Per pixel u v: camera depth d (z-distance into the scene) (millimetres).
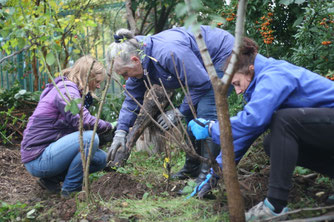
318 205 2418
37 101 5910
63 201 2896
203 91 3098
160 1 6844
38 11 2758
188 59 2969
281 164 2064
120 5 7781
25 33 2463
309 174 2941
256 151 3699
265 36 4371
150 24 8219
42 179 3227
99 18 7789
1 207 2818
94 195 2877
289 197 2586
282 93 2096
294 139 2084
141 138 4723
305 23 3861
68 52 6160
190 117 3527
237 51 1756
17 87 5867
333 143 2125
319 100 2156
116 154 3369
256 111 2076
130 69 3078
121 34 3092
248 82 2283
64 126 3041
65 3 5281
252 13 4691
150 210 2627
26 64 6844
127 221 2480
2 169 4156
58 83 3016
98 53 7582
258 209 2139
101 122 3166
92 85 3094
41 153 3008
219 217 2418
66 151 2938
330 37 3662
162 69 3090
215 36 3193
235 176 1902
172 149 4504
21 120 5258
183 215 2549
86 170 2684
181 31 3160
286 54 4473
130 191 3016
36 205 2840
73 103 2467
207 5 5516
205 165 3154
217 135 2287
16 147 5094
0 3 2545
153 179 3441
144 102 3566
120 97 6219
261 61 2242
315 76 2215
